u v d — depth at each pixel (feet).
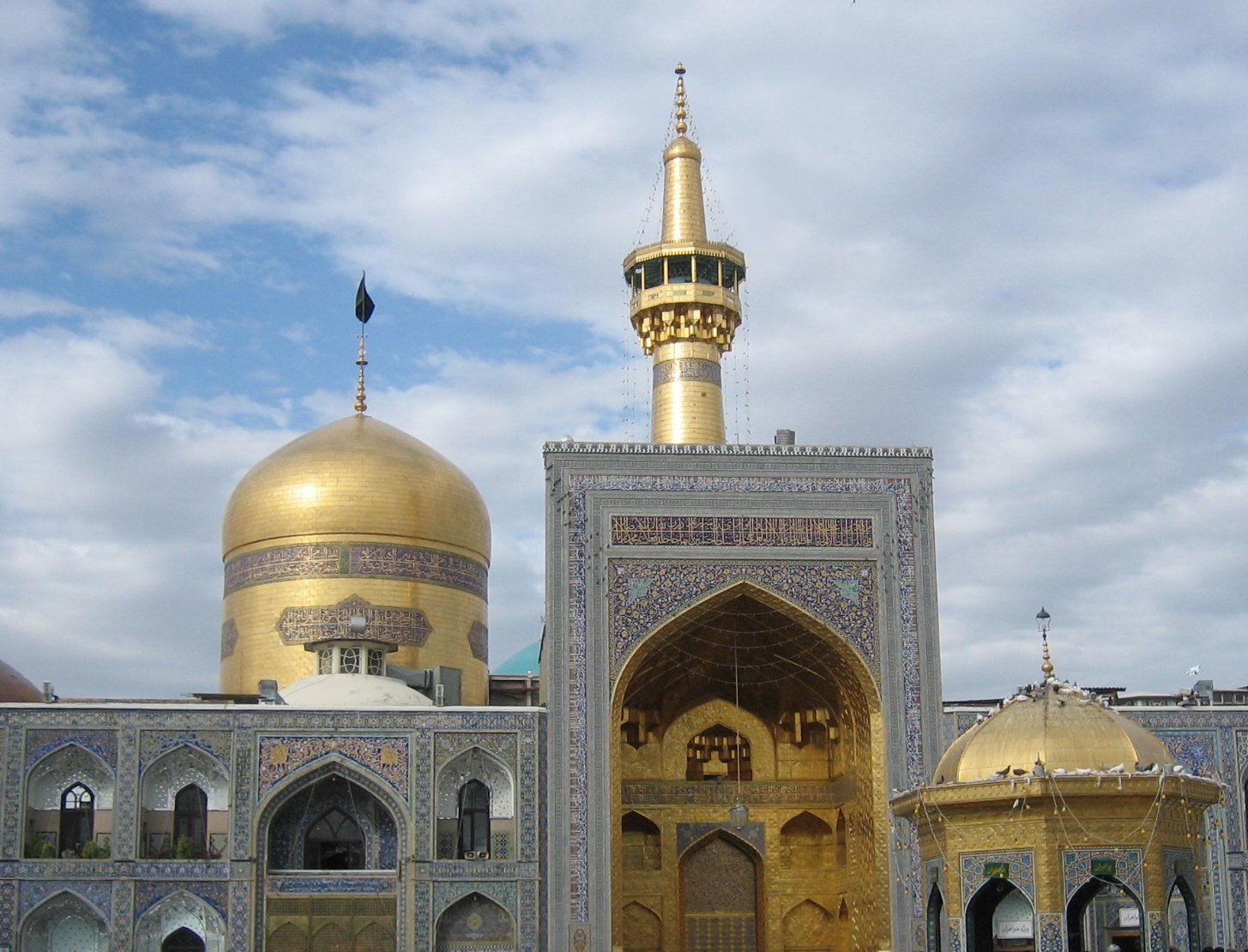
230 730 96.84
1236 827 101.50
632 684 106.93
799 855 110.73
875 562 102.73
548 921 96.22
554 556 100.99
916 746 100.42
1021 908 100.73
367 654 110.42
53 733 95.66
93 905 93.97
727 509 102.42
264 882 95.71
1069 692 66.33
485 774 99.60
